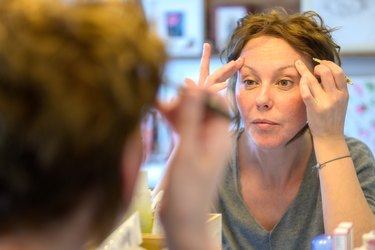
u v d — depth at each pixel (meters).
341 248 0.78
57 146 0.34
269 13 1.15
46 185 0.35
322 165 1.06
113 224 0.39
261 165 1.15
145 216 0.90
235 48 1.13
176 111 0.41
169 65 0.39
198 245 0.42
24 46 0.33
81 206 0.37
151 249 0.87
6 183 0.35
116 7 0.38
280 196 1.15
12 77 0.33
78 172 0.35
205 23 2.52
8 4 0.35
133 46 0.36
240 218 1.15
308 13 1.16
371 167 1.17
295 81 1.07
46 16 0.34
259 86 1.08
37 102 0.33
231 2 2.49
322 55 1.11
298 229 1.13
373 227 1.04
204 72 1.15
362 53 2.42
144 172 0.90
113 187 0.37
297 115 1.08
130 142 0.37
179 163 0.41
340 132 1.07
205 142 0.41
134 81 0.36
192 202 0.41
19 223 0.36
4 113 0.33
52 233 0.37
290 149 1.12
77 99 0.34
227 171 1.18
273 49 1.08
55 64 0.34
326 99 1.05
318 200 1.13
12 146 0.34
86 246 0.41
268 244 1.14
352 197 1.04
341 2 2.41
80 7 0.36
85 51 0.34
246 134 1.18
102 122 0.34
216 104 0.42
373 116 2.46
